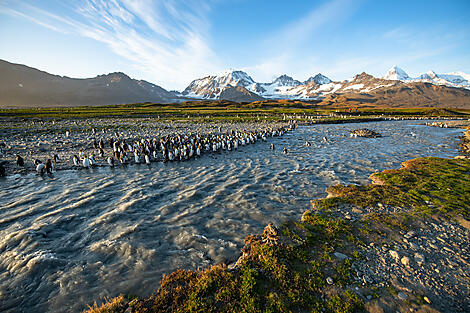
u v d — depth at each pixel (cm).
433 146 3928
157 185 1973
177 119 8550
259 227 1272
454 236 1027
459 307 663
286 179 2128
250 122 7938
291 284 735
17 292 827
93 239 1160
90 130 5341
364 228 1084
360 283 749
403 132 5938
